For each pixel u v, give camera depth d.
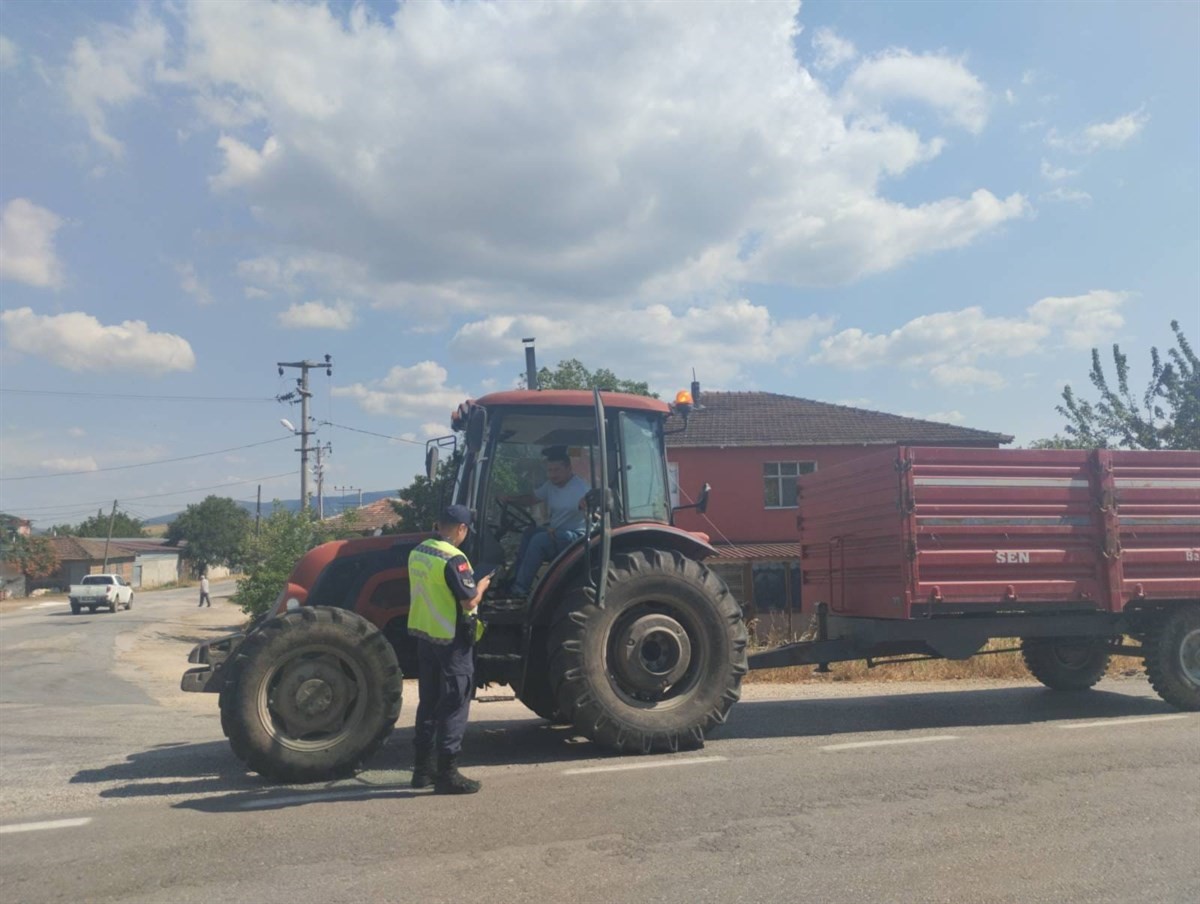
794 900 3.92
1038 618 8.32
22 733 8.98
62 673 19.94
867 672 11.45
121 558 76.06
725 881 4.12
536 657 7.07
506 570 7.07
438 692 5.81
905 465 7.86
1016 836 4.74
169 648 27.66
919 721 8.08
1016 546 8.03
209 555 87.88
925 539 7.85
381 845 4.62
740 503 26.56
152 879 4.18
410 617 5.88
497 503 7.18
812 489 9.70
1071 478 8.22
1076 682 9.75
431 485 8.14
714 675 6.94
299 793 5.70
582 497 7.18
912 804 5.29
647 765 6.33
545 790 5.64
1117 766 6.18
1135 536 8.29
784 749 6.84
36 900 3.96
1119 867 4.32
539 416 7.41
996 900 3.94
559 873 4.22
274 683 6.04
